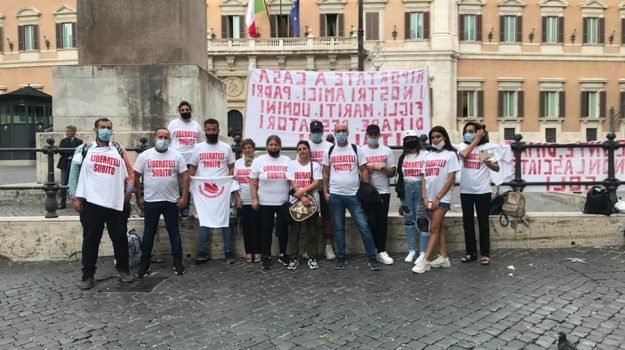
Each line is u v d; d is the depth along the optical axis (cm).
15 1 4122
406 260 630
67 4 4041
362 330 421
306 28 4053
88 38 960
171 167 584
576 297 492
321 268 610
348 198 604
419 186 621
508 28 4069
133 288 539
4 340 409
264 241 613
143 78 931
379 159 629
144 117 932
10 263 641
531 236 680
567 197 1085
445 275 572
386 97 764
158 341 404
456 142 3972
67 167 876
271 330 423
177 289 535
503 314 453
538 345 391
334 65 3903
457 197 1166
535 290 514
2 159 2461
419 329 422
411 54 3928
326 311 466
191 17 1012
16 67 4153
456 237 677
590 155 714
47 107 2559
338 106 766
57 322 446
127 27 955
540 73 4106
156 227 590
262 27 4044
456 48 3994
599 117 4144
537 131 4122
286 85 766
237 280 564
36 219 654
